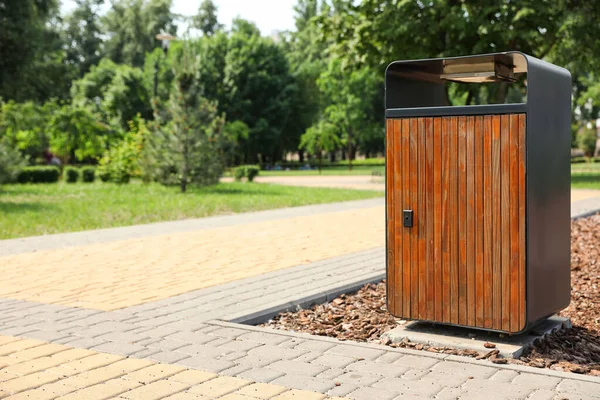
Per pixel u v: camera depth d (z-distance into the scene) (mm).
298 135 72125
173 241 11078
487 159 4520
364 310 5980
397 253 4957
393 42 25922
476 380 3828
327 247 10094
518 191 4414
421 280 4852
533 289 4488
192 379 3924
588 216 14195
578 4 24781
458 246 4668
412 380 3852
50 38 48531
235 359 4316
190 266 8422
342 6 27891
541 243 4582
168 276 7691
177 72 25219
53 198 22062
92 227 13773
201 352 4488
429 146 4750
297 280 7266
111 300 6328
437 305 4789
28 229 13312
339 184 33094
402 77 5297
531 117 4395
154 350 4547
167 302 6188
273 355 4395
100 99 68938
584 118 64938
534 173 4449
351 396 3604
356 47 26922
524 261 4414
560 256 4906
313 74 71250
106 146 48250
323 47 76438
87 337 4914
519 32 24266
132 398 3625
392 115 4895
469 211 4609
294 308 6000
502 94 26922
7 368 4176
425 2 25094
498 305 4527
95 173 34656
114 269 8258
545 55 28219
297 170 64938
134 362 4273
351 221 14266
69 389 3777
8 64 40906
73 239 11492
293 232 12250
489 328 4574
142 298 6406
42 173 34031
